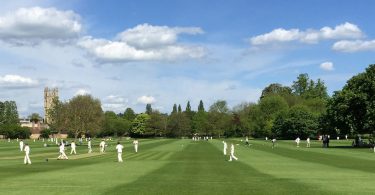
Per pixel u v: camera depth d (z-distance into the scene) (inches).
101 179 1413.6
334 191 1135.0
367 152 3149.6
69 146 4781.0
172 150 3599.9
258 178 1443.2
